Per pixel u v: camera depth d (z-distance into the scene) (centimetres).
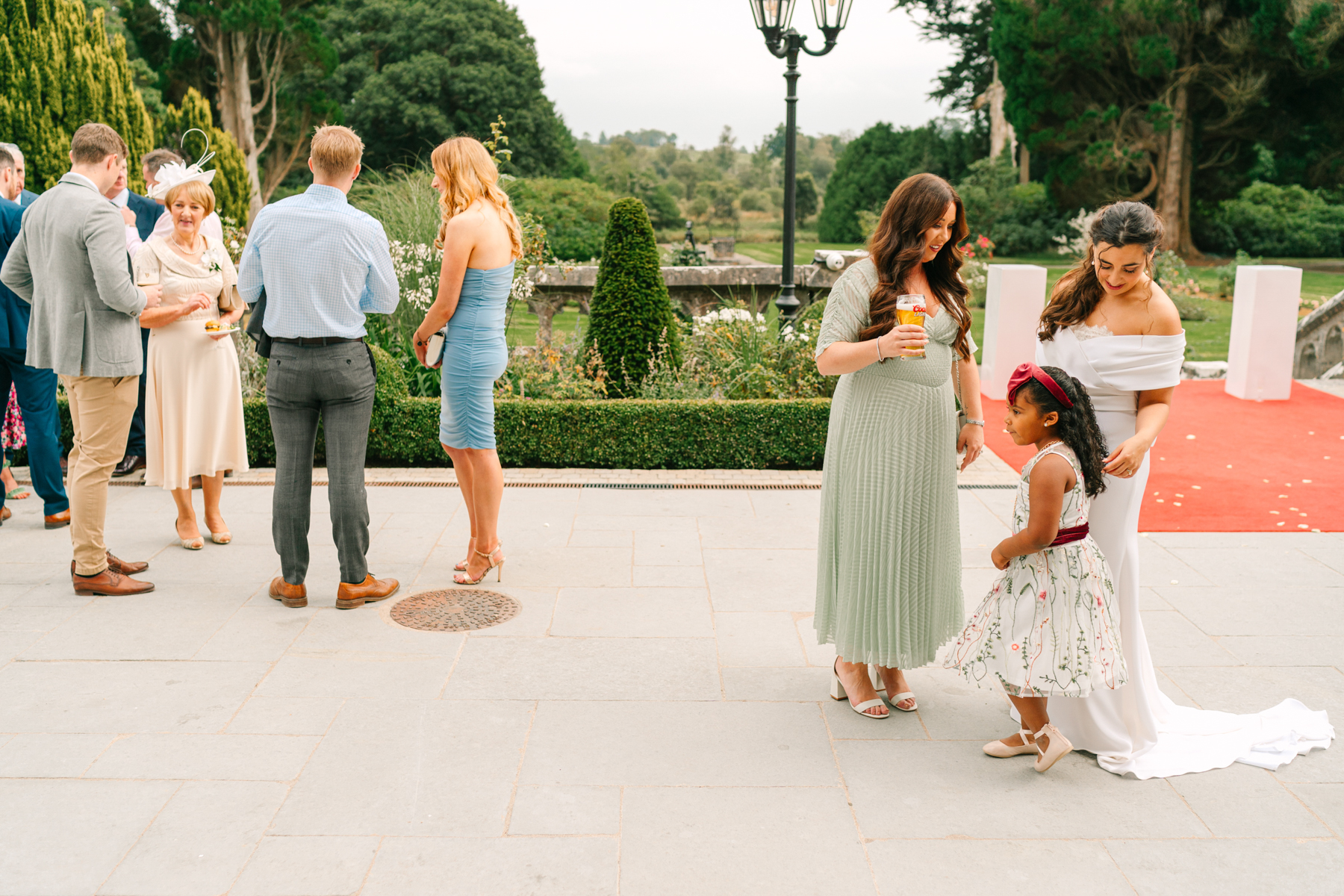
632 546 491
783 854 254
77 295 387
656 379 703
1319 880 246
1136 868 250
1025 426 280
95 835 258
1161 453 674
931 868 249
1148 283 295
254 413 621
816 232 4262
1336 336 925
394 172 885
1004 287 828
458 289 404
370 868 246
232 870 245
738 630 395
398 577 445
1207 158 2761
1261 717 323
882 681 351
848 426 314
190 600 415
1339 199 2884
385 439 628
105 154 396
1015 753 304
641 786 284
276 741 305
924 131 3472
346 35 3472
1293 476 619
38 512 522
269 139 2958
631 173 4094
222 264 462
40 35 1174
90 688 337
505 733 312
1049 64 2445
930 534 314
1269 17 2267
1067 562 281
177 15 2809
